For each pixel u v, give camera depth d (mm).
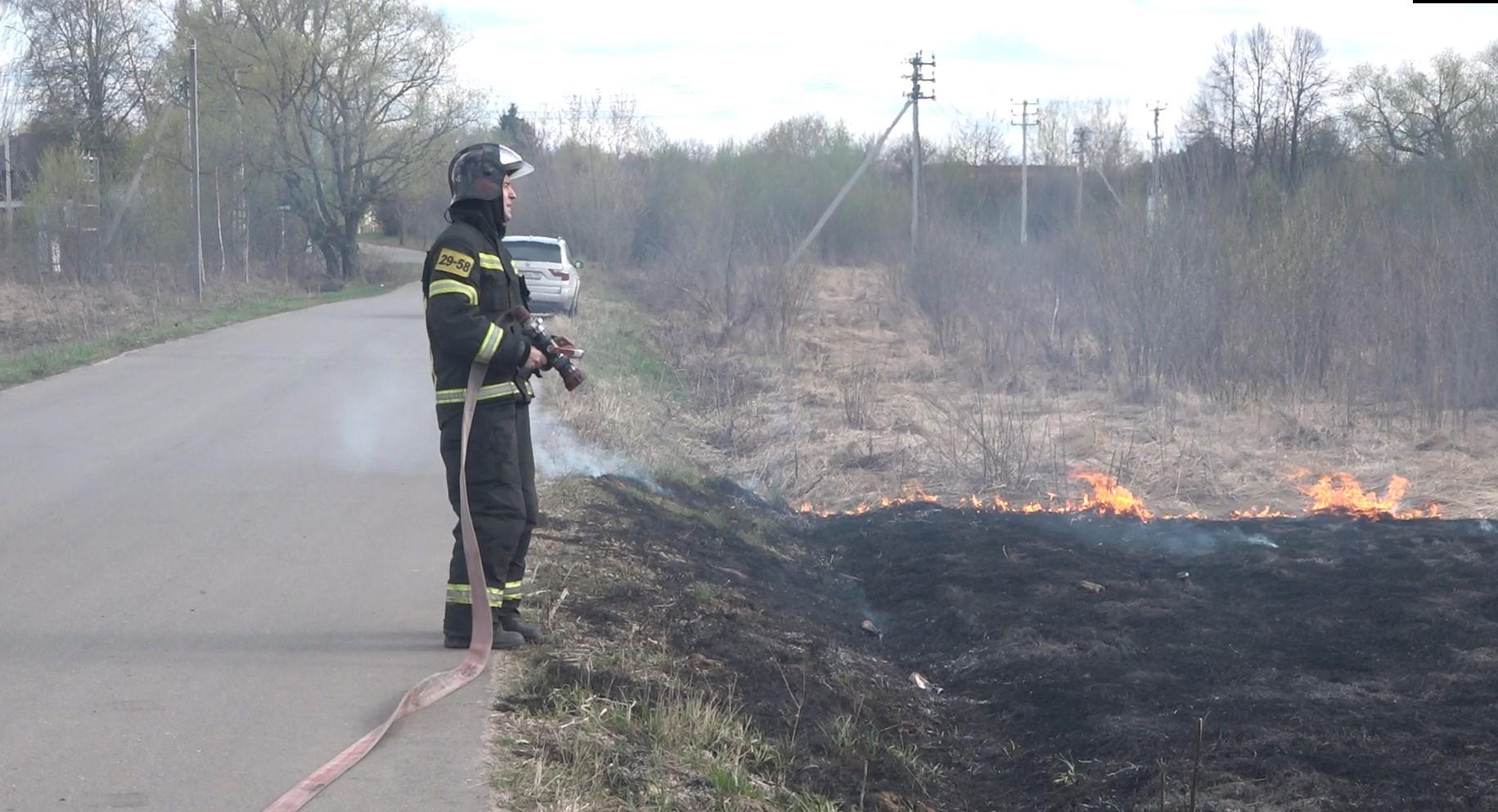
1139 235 17234
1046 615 7395
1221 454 12828
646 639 5992
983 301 21406
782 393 17297
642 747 4715
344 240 46156
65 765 4352
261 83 42719
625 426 12828
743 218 34594
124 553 7281
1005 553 8953
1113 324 17297
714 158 51688
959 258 22703
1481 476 11789
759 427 14758
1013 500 11578
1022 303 20391
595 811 4148
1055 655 6664
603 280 41344
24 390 14375
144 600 6336
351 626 5945
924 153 59969
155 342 20219
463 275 5266
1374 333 15641
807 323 25000
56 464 10016
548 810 4094
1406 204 17891
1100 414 15188
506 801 4133
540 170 49375
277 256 47969
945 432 14117
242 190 42531
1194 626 7188
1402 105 43656
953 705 6332
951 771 5516
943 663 6918
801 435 14219
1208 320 16219
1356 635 6965
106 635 5766
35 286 33969
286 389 14688
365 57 44250
